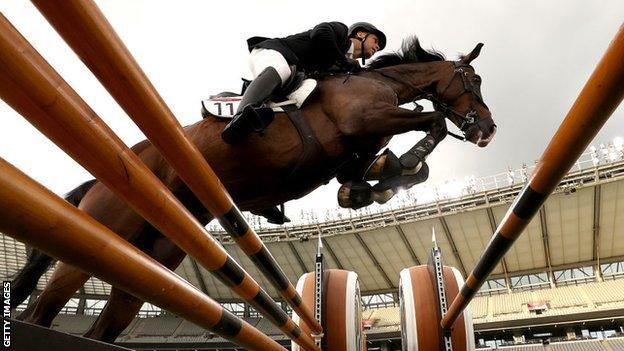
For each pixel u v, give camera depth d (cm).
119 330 217
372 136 236
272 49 239
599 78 91
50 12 74
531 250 2316
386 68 292
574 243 2230
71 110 77
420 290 479
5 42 63
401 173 245
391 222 2356
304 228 2509
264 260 204
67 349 113
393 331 2422
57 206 70
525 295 2438
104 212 208
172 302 112
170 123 109
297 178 230
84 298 2777
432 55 315
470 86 303
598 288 2270
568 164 117
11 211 63
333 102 238
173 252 225
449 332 437
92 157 87
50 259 198
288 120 229
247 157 219
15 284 194
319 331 380
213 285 2719
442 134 249
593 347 2064
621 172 1945
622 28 81
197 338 2645
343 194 259
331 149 232
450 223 2289
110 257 82
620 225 2100
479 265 221
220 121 231
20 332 100
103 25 80
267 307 217
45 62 72
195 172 130
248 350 210
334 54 251
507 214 163
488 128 300
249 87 222
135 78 92
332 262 2577
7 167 62
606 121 101
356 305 483
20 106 74
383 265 2514
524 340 2345
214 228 2533
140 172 97
